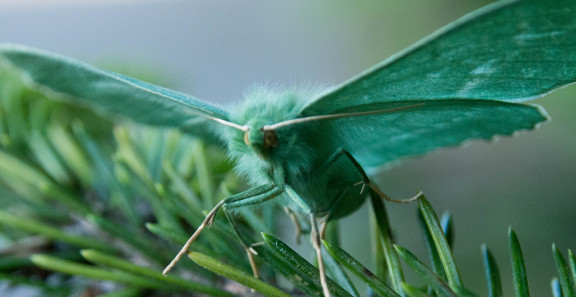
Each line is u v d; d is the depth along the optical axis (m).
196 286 0.09
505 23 0.08
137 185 0.10
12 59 0.10
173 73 0.14
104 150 0.11
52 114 0.12
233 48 0.32
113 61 0.13
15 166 0.11
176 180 0.10
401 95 0.09
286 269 0.09
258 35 0.32
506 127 0.09
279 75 0.29
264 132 0.09
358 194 0.09
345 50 0.28
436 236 0.08
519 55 0.08
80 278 0.10
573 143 0.19
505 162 0.22
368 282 0.08
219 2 0.36
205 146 0.11
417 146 0.10
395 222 0.20
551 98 0.15
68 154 0.11
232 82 0.30
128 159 0.10
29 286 0.09
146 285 0.09
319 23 0.27
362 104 0.09
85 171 0.11
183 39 0.33
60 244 0.10
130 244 0.10
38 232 0.10
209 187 0.10
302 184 0.09
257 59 0.31
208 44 0.32
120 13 0.35
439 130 0.09
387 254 0.09
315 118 0.09
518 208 0.20
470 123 0.09
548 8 0.08
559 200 0.19
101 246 0.10
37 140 0.11
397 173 0.22
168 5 0.36
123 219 0.10
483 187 0.21
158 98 0.10
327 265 0.09
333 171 0.09
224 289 0.09
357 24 0.24
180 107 0.10
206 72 0.31
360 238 0.19
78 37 0.32
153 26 0.34
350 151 0.10
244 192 0.09
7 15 0.34
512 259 0.08
